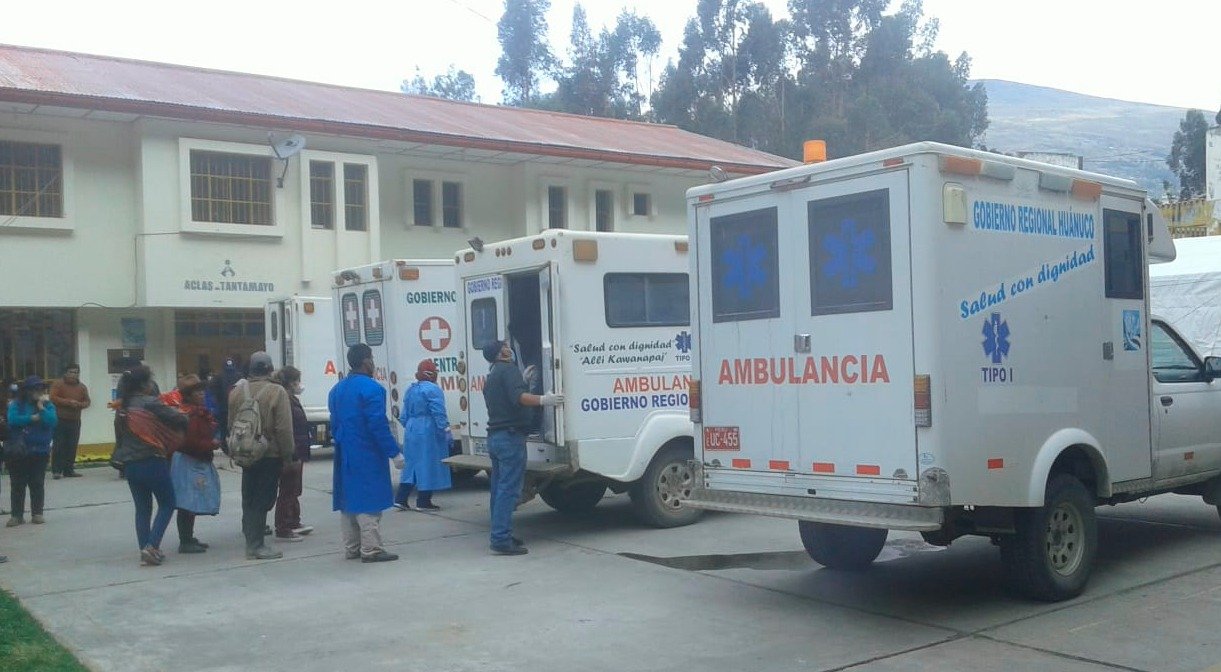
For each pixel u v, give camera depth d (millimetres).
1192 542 9227
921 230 6453
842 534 8273
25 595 8250
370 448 9180
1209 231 26391
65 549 10195
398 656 6449
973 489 6527
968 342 6582
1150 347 8086
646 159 25125
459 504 12531
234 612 7602
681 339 10594
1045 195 7219
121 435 9414
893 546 9461
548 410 9930
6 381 18375
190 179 19672
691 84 48344
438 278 13414
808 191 7090
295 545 10156
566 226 25047
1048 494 7125
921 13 49625
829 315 6941
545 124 27844
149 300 19234
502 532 9305
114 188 19375
